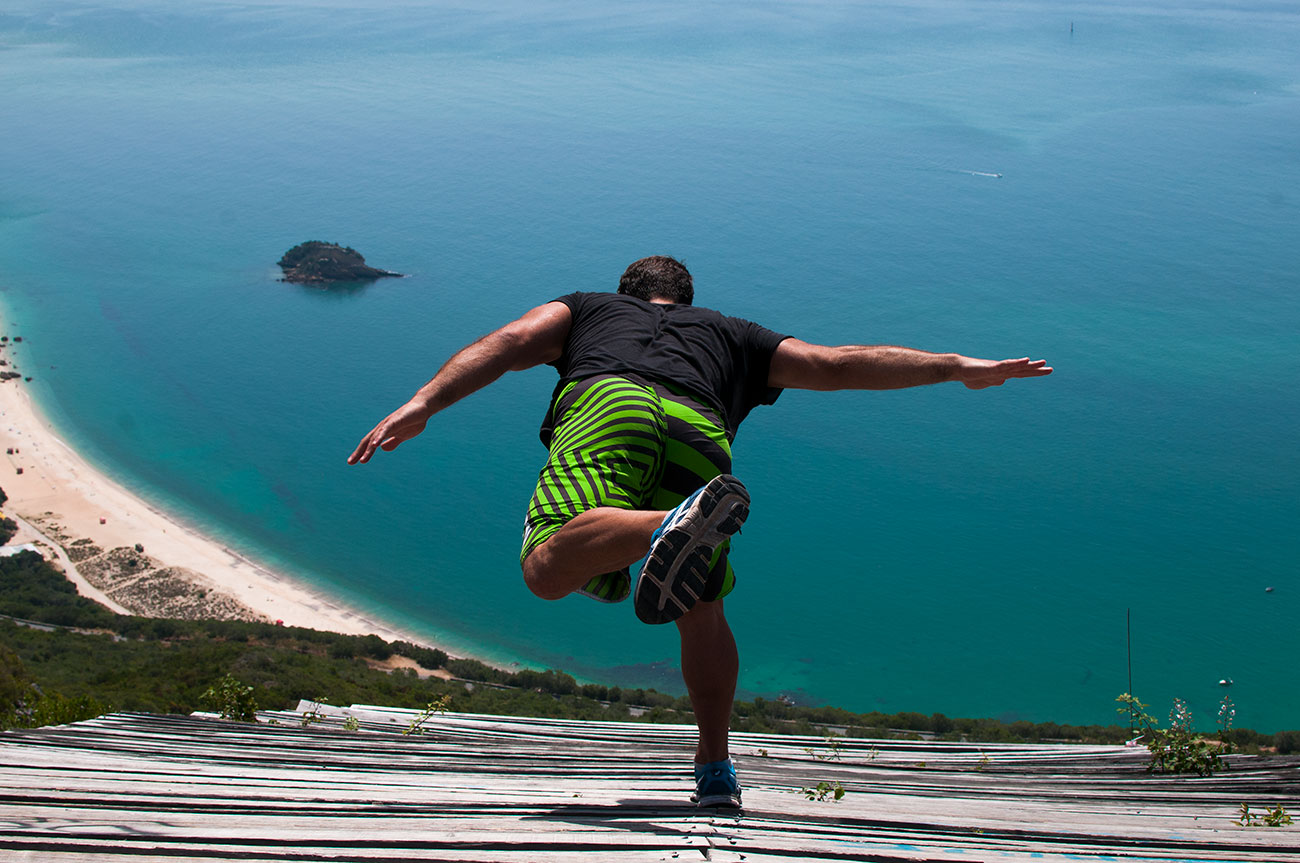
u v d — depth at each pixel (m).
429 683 47.31
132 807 2.81
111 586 85.12
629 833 2.42
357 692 35.91
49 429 138.88
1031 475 143.50
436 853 2.16
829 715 55.16
